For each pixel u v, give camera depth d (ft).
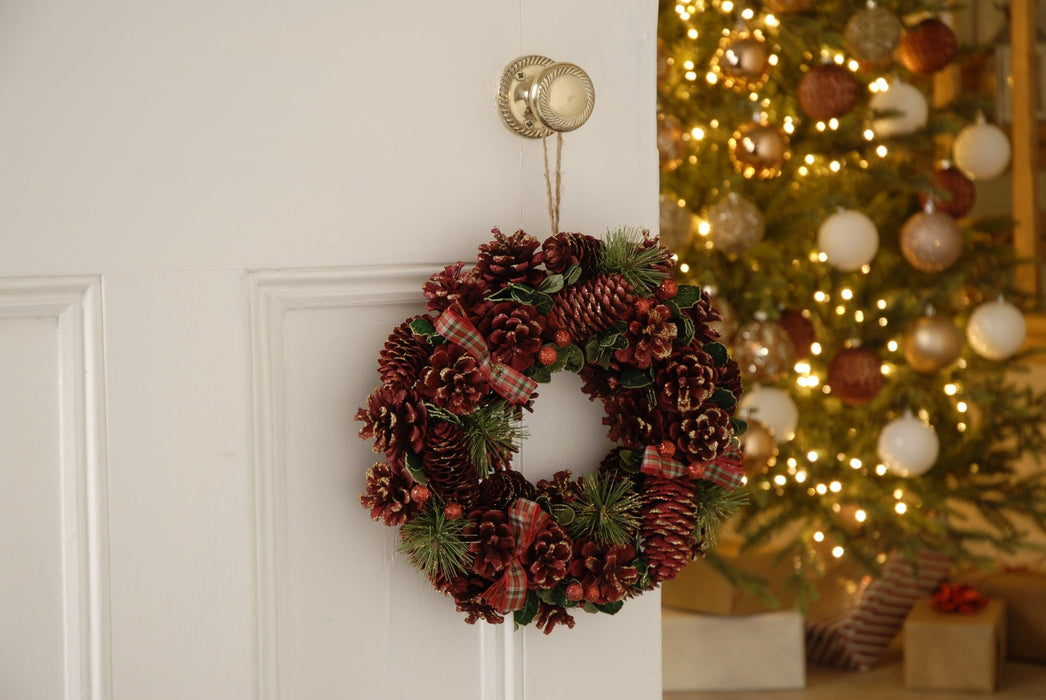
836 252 12.61
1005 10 18.98
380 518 5.84
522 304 5.70
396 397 5.63
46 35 5.17
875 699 13.71
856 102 13.47
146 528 5.50
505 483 6.06
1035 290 18.45
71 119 5.24
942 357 13.11
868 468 14.02
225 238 5.60
